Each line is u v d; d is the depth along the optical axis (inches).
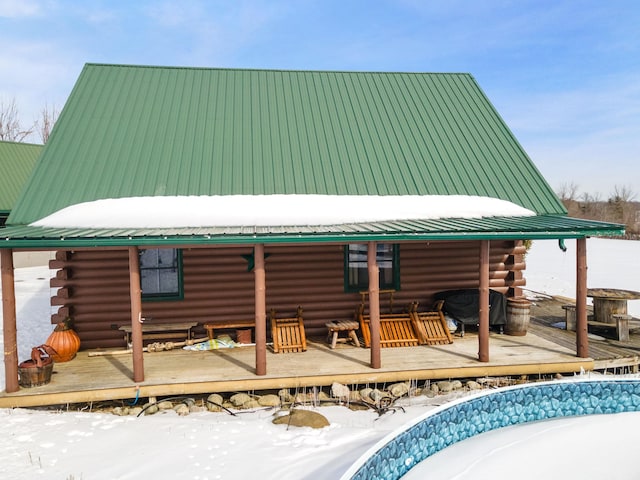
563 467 245.4
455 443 272.7
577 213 2716.5
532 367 363.6
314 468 240.1
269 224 380.2
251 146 486.3
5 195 814.5
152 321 428.5
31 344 489.7
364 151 498.6
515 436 281.7
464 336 442.6
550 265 1203.2
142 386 323.6
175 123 502.9
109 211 382.6
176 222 373.7
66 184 421.1
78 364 372.8
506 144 527.5
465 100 592.1
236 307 443.2
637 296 453.7
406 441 239.1
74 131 474.6
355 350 404.2
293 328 414.9
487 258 365.1
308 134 512.1
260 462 247.0
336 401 333.7
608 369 386.0
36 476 232.5
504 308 441.7
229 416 315.0
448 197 447.5
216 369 354.9
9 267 315.0
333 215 395.5
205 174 447.2
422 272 472.1
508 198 461.7
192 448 263.1
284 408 324.5
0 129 1909.4
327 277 455.2
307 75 608.7
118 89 538.3
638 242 1902.1
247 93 563.5
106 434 280.8
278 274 447.5
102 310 421.4
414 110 567.2
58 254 412.2
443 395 345.1
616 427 293.9
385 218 404.8
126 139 474.6
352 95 583.2
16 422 293.9
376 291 354.0
